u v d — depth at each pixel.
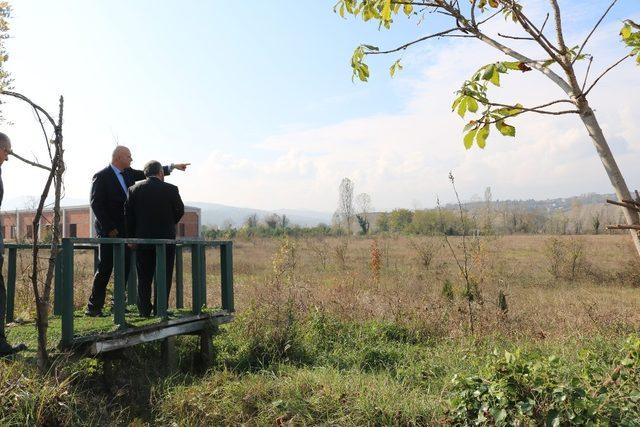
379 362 7.73
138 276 6.72
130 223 6.87
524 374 4.79
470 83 2.68
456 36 3.07
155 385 6.05
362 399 5.48
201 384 6.10
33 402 4.55
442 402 5.41
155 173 6.98
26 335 6.08
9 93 4.86
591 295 15.12
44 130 5.05
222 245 7.53
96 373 6.03
